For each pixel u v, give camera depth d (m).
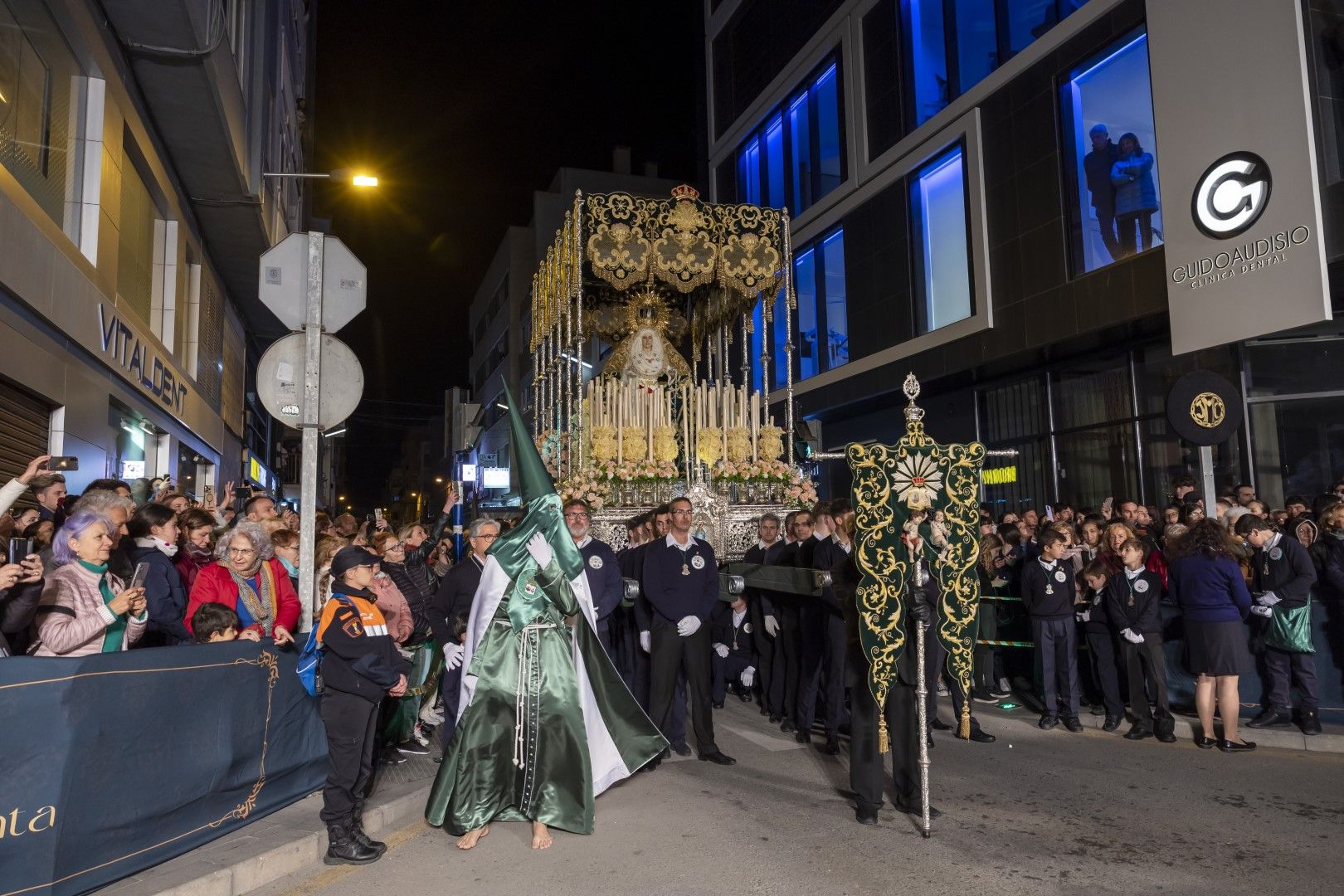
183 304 17.89
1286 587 7.71
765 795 6.37
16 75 9.60
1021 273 16.66
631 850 5.25
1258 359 13.77
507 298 52.28
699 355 14.96
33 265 9.17
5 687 3.91
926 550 5.90
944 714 9.20
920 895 4.54
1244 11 12.37
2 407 8.93
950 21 18.66
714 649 9.84
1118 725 8.52
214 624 5.12
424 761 7.11
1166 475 15.03
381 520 9.23
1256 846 5.21
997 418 18.89
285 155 26.58
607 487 11.55
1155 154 14.31
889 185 20.27
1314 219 11.45
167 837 4.62
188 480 19.75
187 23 11.91
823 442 24.11
